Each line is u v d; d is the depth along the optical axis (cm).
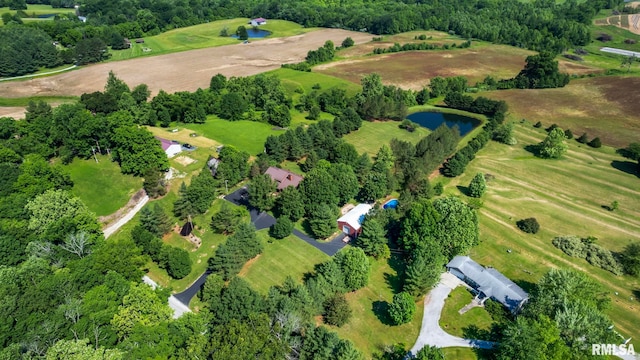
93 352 4997
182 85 18912
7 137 11125
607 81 18812
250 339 5762
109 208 9819
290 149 12188
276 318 6475
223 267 7844
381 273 8244
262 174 10844
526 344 5800
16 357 4953
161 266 8319
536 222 9438
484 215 10038
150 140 10469
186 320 6084
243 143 13125
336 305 6975
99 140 11056
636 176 11856
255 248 8369
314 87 18500
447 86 18612
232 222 9138
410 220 8500
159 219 8869
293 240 9112
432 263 7588
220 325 6222
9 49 18575
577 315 6194
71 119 10900
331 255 8675
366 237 8519
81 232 7556
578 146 13788
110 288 6284
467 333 6912
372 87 16300
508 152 13400
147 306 5966
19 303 5662
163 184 10388
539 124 15138
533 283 7969
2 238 7138
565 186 11431
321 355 5981
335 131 13938
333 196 9662
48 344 5269
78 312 5662
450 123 15912
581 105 16750
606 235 9325
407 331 6975
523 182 11612
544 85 18650
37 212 7900
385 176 10419
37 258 6750
